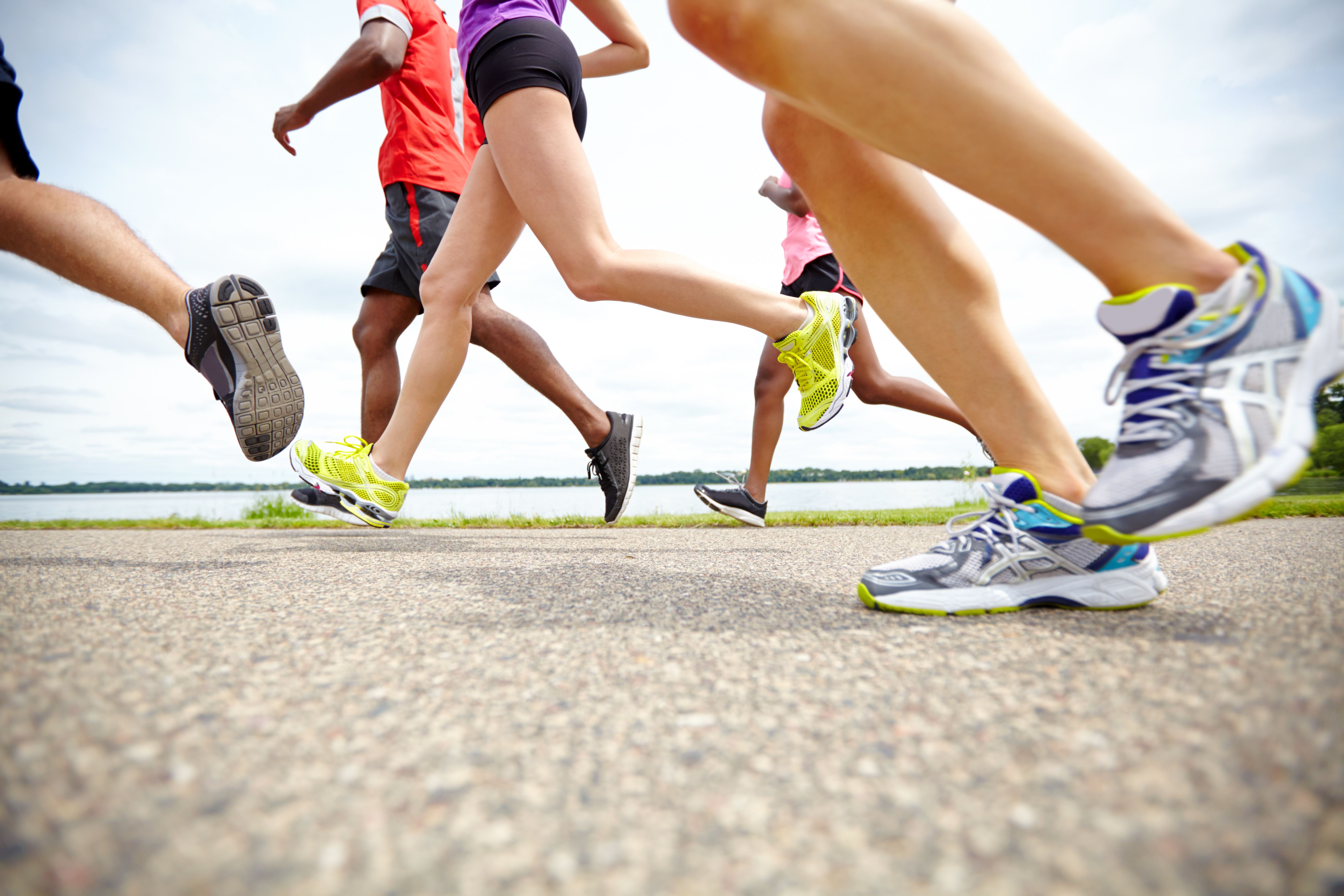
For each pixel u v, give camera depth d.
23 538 3.21
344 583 1.52
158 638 0.98
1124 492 0.96
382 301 3.37
